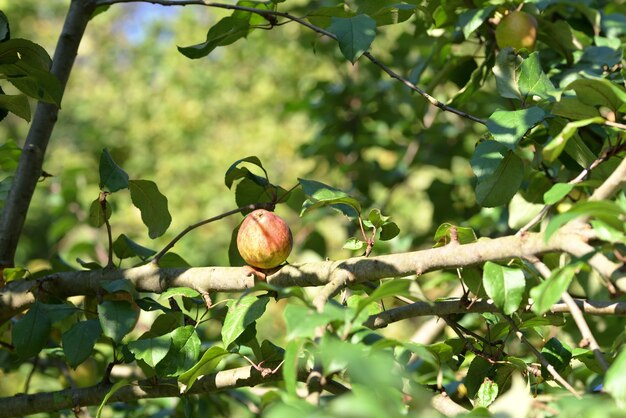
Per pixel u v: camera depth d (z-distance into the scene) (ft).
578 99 5.80
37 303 6.47
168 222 7.14
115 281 6.31
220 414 9.63
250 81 30.50
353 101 15.15
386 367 3.99
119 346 6.75
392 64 14.89
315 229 13.57
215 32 7.73
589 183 5.11
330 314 4.36
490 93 13.08
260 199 7.07
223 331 5.91
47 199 14.75
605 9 9.92
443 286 11.45
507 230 10.67
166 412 9.26
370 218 6.33
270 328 20.24
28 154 7.44
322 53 15.56
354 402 3.54
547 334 8.23
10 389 14.65
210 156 29.48
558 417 4.23
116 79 33.32
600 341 9.56
